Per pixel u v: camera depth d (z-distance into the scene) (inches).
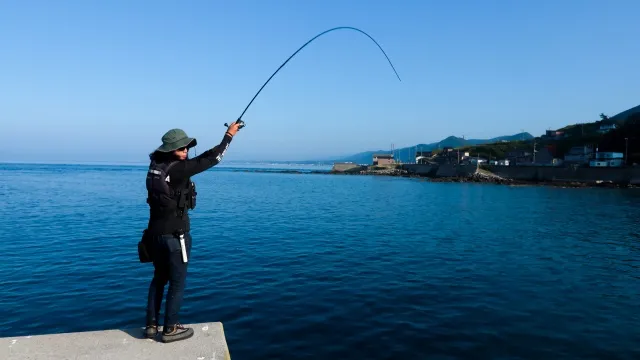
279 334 349.7
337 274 543.5
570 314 409.1
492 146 5851.4
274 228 957.2
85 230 861.8
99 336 168.6
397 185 3272.6
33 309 388.8
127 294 434.3
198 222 1042.7
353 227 1000.2
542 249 766.5
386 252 698.8
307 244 758.5
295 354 315.3
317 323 374.3
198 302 422.9
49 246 689.6
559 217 1307.8
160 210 158.4
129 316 374.0
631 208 1608.0
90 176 3905.0
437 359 310.0
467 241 832.3
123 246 691.4
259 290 466.3
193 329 175.3
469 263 628.1
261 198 1863.9
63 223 960.9
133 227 907.4
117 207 1327.5
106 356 151.1
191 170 157.1
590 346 336.2
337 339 342.3
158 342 163.6
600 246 811.4
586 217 1314.0
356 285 494.6
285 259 627.8
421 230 973.2
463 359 310.7
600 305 438.6
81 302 409.1
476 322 383.2
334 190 2571.4
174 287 163.0
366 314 398.9
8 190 2012.8
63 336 167.2
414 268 586.6
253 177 4810.5
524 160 4589.1
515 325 377.7
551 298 460.1
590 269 608.4
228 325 366.9
